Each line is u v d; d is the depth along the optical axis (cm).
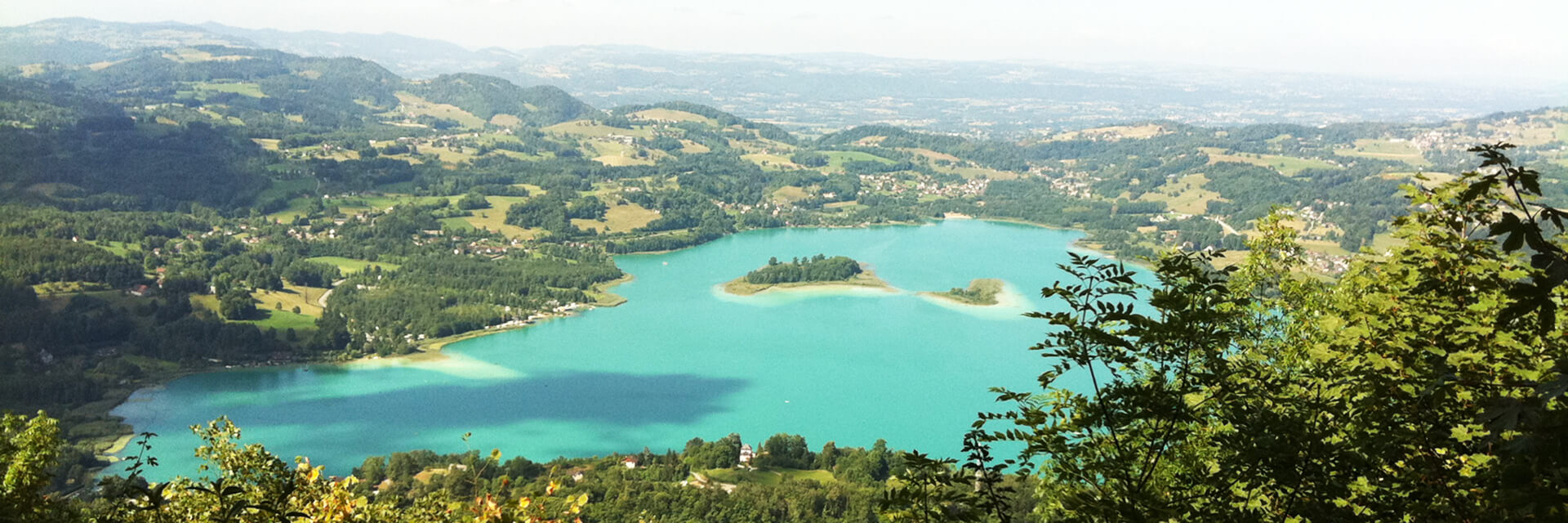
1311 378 1595
